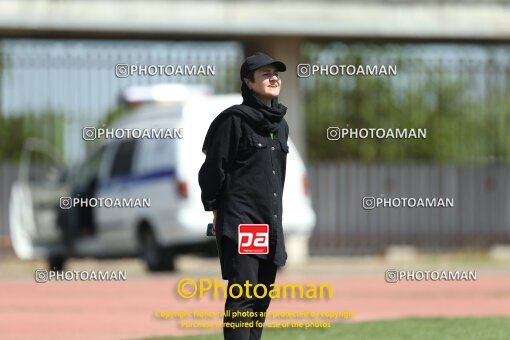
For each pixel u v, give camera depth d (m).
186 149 62.72
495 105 87.00
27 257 73.81
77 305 47.06
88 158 72.00
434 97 96.19
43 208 74.00
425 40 77.12
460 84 95.56
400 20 74.19
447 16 74.81
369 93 89.44
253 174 25.73
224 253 25.95
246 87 26.08
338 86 87.69
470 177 85.81
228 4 71.81
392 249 83.94
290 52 74.19
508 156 89.81
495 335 35.66
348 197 83.56
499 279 59.72
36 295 51.28
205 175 25.77
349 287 55.09
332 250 83.75
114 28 70.19
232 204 25.75
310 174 83.00
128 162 67.12
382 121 91.75
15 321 41.88
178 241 62.62
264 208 25.77
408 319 40.31
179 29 70.94
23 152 90.00
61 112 75.81
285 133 26.48
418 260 80.31
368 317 42.09
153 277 60.50
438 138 96.81
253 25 72.00
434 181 85.06
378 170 84.00
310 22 72.94
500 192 86.44
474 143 95.44
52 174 74.94
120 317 42.84
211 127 25.92
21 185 74.38
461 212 85.62
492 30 75.31
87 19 69.94
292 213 64.12
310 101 88.38
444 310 44.97
